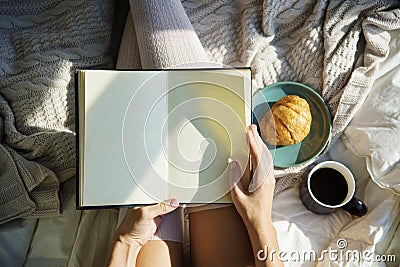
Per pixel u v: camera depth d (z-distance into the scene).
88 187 0.70
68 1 0.97
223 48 0.97
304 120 0.88
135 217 0.73
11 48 0.95
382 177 0.88
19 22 0.98
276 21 0.96
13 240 0.87
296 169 0.90
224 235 0.80
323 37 0.94
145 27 0.88
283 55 0.97
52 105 0.90
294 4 0.95
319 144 0.92
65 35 0.94
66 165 0.90
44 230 0.90
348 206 0.87
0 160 0.88
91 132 0.70
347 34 0.94
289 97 0.90
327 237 0.90
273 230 0.77
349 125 0.93
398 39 0.93
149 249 0.78
